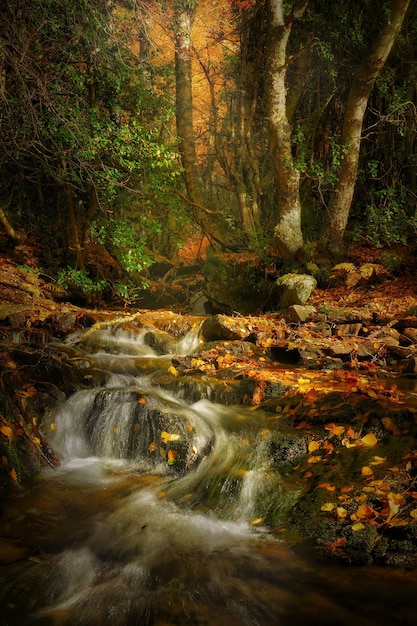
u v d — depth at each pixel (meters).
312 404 5.34
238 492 4.48
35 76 8.73
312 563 3.57
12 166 11.39
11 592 3.34
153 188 12.08
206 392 6.02
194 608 3.20
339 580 3.39
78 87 9.73
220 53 17.33
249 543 3.86
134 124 10.20
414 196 13.72
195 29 17.05
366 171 14.41
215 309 15.02
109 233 12.53
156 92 13.27
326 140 14.58
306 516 3.99
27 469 4.98
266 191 15.27
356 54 13.73
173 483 4.86
